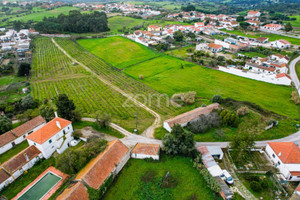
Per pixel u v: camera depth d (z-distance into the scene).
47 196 43.53
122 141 60.19
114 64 130.75
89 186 42.44
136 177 48.16
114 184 46.47
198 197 43.38
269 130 65.31
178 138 54.25
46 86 102.00
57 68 125.06
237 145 53.62
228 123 67.88
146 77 110.12
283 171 48.47
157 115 74.94
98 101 86.19
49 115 69.88
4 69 119.12
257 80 104.81
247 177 47.53
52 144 55.56
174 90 94.62
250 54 142.25
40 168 51.66
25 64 113.88
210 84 100.31
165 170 49.91
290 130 65.31
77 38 187.25
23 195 44.41
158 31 199.75
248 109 74.12
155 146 54.88
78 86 101.06
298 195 42.00
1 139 58.06
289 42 155.25
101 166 46.88
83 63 132.88
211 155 52.81
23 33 192.38
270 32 198.00
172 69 119.62
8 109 76.69
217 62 123.31
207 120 66.50
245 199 42.84
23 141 62.44
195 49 155.50
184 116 68.81
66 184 45.62
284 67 109.75
